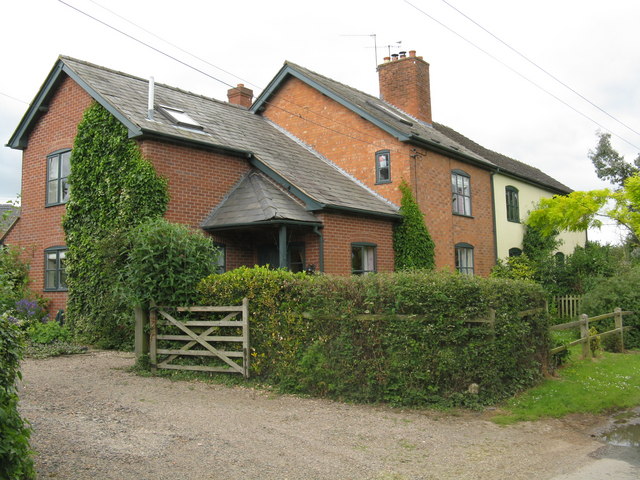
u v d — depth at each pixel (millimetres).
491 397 7777
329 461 5531
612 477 5270
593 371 10148
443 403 7543
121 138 13078
